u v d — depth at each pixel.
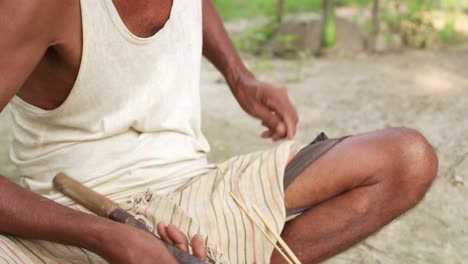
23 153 1.92
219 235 1.83
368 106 4.44
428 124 4.05
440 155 3.53
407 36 6.51
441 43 6.54
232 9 7.91
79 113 1.80
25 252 1.62
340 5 7.77
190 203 1.87
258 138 3.80
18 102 1.84
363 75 5.30
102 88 1.77
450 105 4.43
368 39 6.30
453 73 5.35
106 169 1.84
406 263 2.46
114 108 1.82
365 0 7.63
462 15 7.39
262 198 1.90
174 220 1.79
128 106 1.83
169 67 1.89
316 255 1.98
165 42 1.85
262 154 2.03
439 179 3.21
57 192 1.85
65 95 1.77
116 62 1.76
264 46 6.33
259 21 7.50
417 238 2.65
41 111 1.81
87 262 1.71
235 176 1.95
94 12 1.67
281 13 6.69
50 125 1.84
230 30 7.07
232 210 1.86
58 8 1.58
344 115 4.25
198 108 2.01
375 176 1.92
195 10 1.96
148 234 1.55
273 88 2.20
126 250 1.52
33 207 1.56
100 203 1.73
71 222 1.55
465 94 4.71
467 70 5.45
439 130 3.94
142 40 1.78
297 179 1.95
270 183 1.92
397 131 1.95
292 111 2.20
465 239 2.66
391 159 1.91
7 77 1.52
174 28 1.87
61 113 1.79
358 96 4.68
